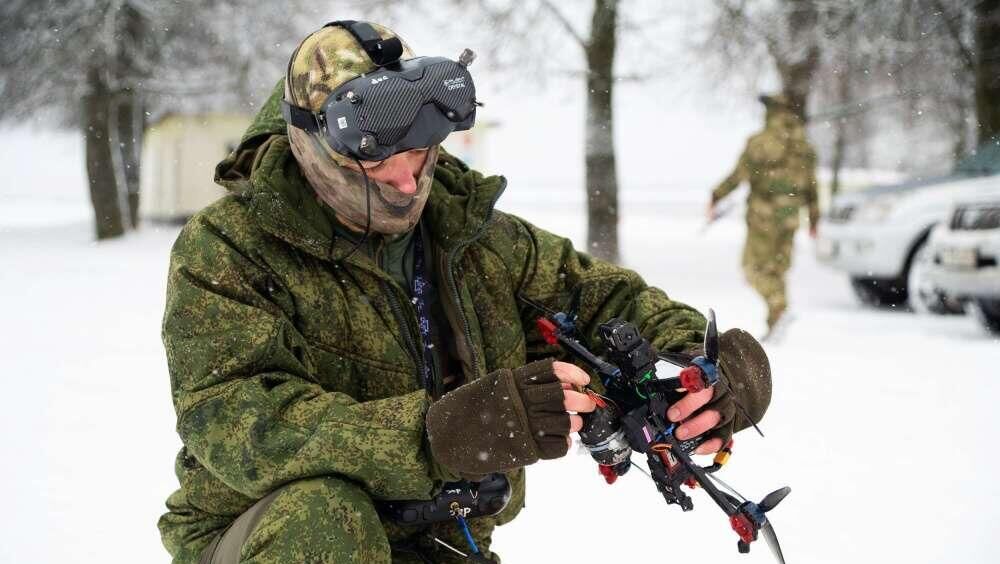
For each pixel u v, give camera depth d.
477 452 1.66
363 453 1.68
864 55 14.02
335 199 1.91
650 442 1.77
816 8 13.75
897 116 18.77
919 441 4.53
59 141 25.75
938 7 13.67
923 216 9.71
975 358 6.72
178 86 20.34
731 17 13.84
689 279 13.46
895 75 14.88
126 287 10.80
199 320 1.82
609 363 1.91
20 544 3.40
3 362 6.38
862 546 3.27
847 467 4.12
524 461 1.66
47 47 19.19
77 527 3.56
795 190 8.06
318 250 1.88
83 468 4.23
